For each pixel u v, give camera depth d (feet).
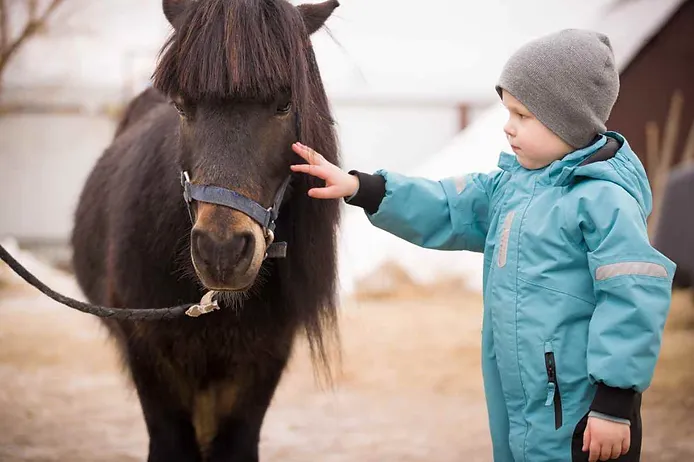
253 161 9.93
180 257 11.79
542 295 9.43
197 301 11.89
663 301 8.79
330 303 12.88
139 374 12.94
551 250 9.47
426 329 34.63
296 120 10.50
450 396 24.58
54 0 38.24
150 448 13.14
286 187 10.91
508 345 9.57
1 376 26.63
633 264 8.83
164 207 11.88
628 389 8.71
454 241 10.94
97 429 20.81
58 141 72.69
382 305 42.11
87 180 17.12
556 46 9.79
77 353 30.22
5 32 37.52
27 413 22.12
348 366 28.02
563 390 9.23
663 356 27.86
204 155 9.85
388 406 23.48
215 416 13.43
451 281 45.93
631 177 9.65
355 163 76.74
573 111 9.69
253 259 9.73
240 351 12.39
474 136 53.83
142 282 12.25
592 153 9.76
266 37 9.91
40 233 73.41
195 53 9.84
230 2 10.04
